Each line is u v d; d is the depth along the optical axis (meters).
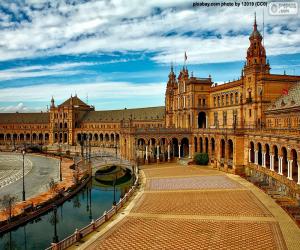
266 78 77.50
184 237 35.59
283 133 54.34
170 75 125.38
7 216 47.47
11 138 195.00
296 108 60.38
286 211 43.16
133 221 41.50
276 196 51.19
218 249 32.16
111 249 33.00
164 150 103.81
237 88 86.75
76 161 106.31
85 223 48.41
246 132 72.81
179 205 48.19
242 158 74.19
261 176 64.38
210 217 42.12
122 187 76.06
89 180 80.69
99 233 37.53
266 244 32.81
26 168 100.88
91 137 177.00
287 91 73.25
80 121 182.12
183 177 70.56
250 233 35.97
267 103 77.56
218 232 36.69
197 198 51.88
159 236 36.12
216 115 98.81
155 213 44.59
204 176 71.31
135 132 94.69
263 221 39.84
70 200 62.81
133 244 34.12
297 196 47.47
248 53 82.88
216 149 84.12
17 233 44.81
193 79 101.12
